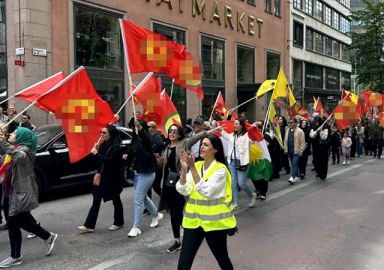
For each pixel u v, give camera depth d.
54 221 7.07
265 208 7.91
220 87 23.33
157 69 7.47
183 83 8.23
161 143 7.21
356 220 7.00
